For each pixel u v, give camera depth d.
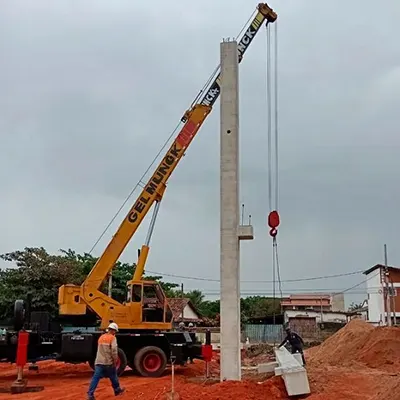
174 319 24.08
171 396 13.50
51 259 36.62
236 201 16.20
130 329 21.20
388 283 53.47
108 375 14.25
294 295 80.75
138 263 21.84
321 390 15.57
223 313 15.77
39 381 19.98
